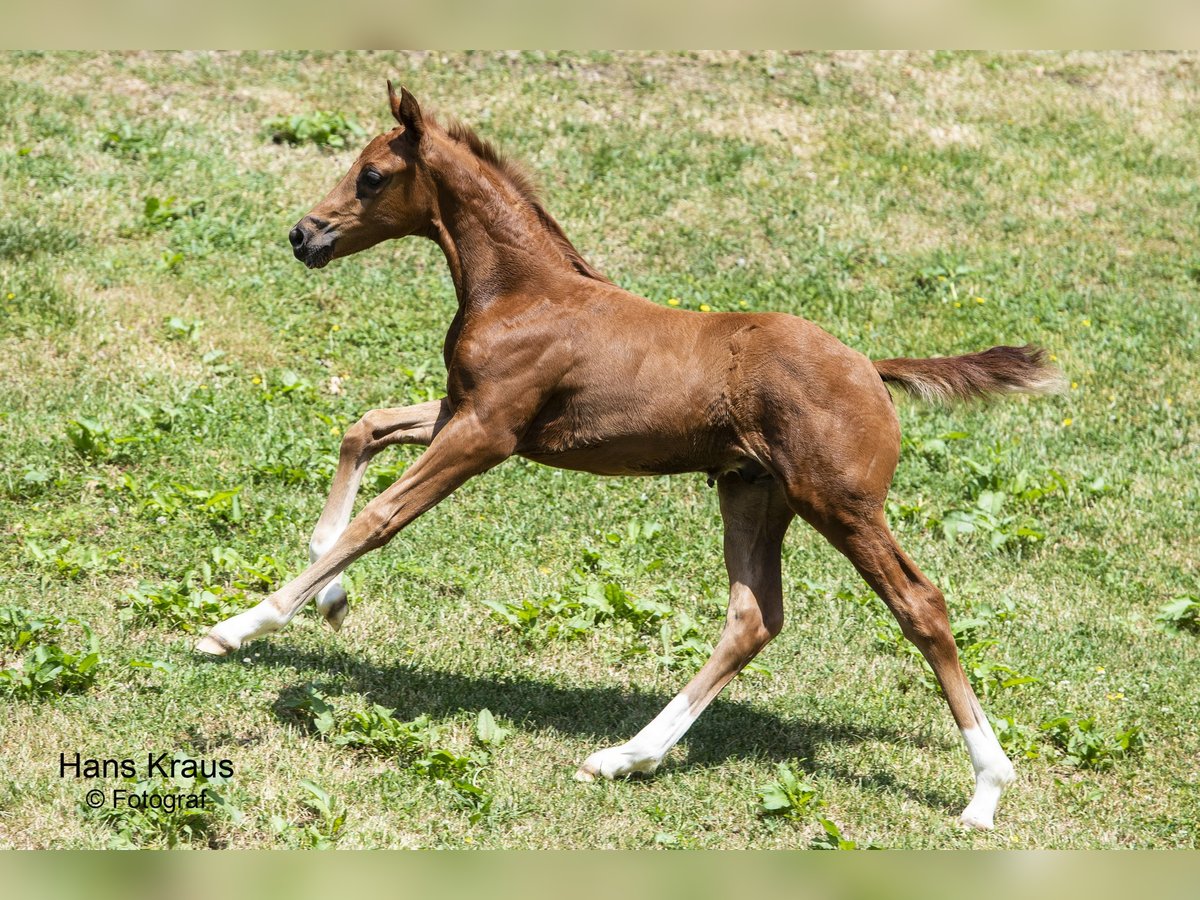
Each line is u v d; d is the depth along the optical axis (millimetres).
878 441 7617
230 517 10289
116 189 14898
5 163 14938
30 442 10750
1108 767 8492
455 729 8094
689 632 9547
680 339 7898
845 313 14570
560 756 7961
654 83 18453
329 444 11422
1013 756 8531
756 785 7883
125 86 17031
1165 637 10250
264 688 8219
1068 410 13555
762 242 15672
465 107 17312
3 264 13172
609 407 7887
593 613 9578
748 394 7703
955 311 14859
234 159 15852
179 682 8125
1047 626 10250
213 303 13242
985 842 7477
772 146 17531
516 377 7902
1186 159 18719
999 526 11523
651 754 7762
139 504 10312
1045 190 17562
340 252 8352
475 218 8172
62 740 7453
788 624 9953
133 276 13367
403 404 12320
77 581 9258
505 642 9281
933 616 7629
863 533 7609
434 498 7953
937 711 9016
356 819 7094
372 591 9641
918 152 17922
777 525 8219
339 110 17016
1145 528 11797
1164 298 15617
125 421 11336
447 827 7137
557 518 11031
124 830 6738
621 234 15445
